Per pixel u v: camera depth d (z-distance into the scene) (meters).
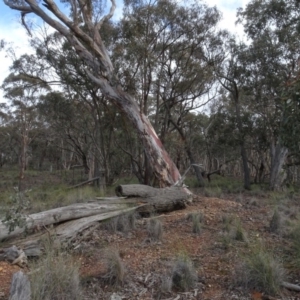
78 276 4.90
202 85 21.98
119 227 8.00
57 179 35.62
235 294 4.89
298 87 4.35
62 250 6.26
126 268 5.59
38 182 32.31
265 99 23.16
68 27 14.19
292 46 20.62
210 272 5.63
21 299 3.88
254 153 37.03
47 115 26.33
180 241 7.26
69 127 27.70
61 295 4.43
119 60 16.50
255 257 5.30
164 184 13.30
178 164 29.42
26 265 5.78
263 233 7.71
